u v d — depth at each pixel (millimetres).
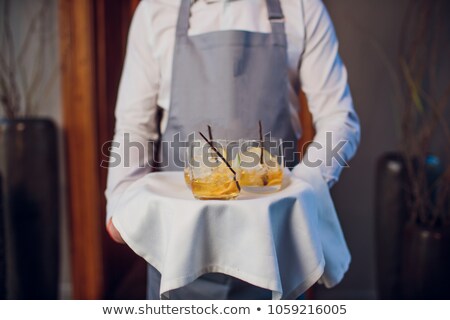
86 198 2689
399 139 2660
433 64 2520
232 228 917
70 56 2600
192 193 1000
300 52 1321
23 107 2748
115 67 3062
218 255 933
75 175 2684
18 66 2713
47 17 2686
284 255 991
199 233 908
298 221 969
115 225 1011
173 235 903
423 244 2207
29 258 2473
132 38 1361
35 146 2455
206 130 1155
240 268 916
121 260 3297
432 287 2207
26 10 2684
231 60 1248
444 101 2389
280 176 1019
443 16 2525
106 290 2893
